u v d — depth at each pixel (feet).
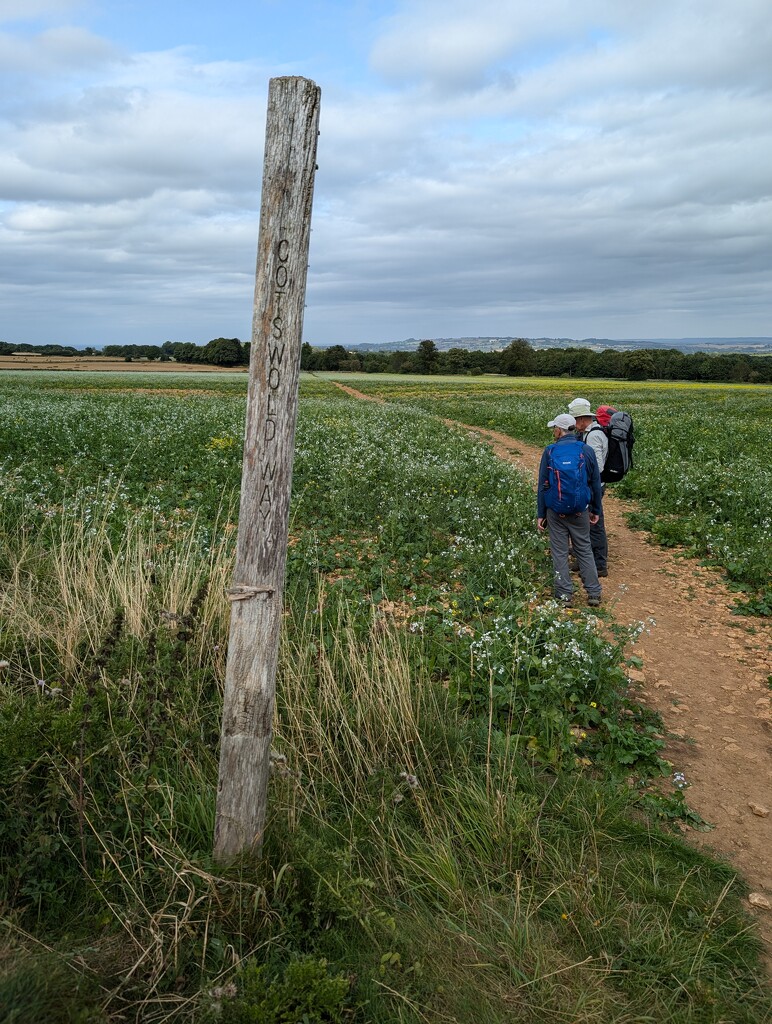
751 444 62.44
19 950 8.44
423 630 17.88
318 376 278.26
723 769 14.43
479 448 55.88
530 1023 8.46
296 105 8.30
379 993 8.63
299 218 8.45
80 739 10.76
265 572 9.00
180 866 9.65
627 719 16.08
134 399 105.81
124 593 16.40
